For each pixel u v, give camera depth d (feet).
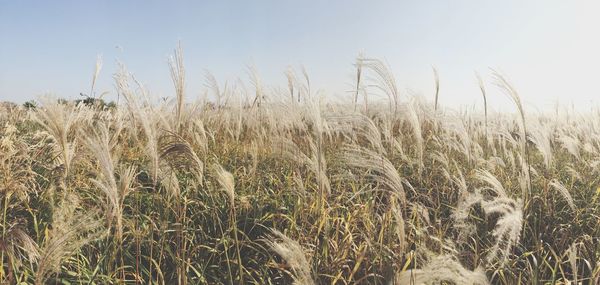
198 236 14.26
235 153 22.90
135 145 20.26
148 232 12.92
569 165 23.00
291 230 13.35
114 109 23.18
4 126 24.20
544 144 15.78
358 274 11.98
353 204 14.92
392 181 11.01
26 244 8.82
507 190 17.47
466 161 22.66
